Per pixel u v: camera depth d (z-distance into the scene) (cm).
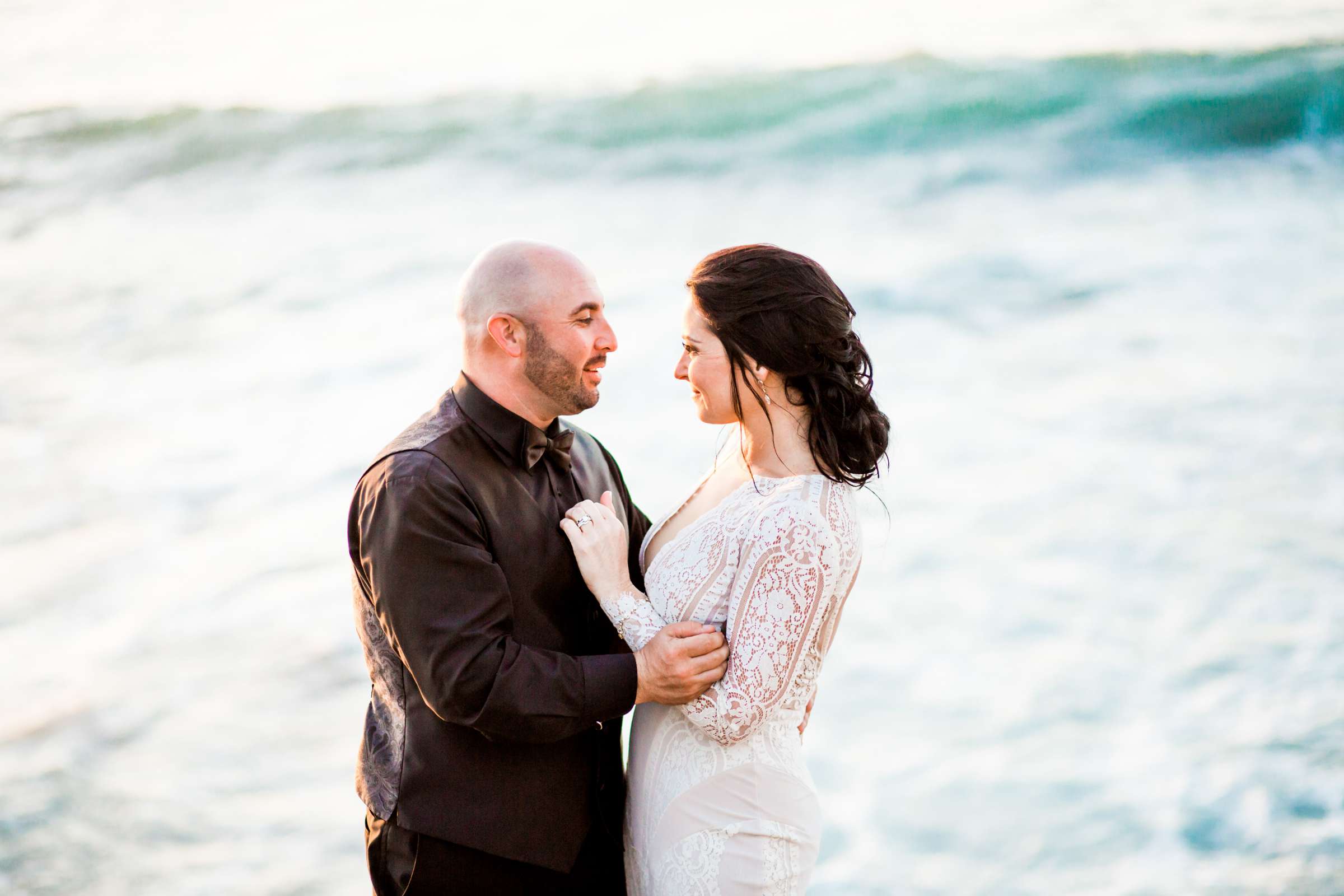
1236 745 464
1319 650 516
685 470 688
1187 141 1460
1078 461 719
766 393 212
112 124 1616
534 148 1534
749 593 206
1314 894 384
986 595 586
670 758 221
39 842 423
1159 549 612
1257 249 1089
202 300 1112
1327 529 615
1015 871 411
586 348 216
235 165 1566
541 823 217
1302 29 1647
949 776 461
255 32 1994
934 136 1505
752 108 1552
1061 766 463
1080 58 1559
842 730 495
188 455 780
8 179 1543
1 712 507
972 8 1870
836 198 1346
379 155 1556
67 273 1216
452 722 205
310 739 487
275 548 651
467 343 220
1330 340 870
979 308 986
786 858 218
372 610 219
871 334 948
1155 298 983
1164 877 400
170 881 403
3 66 1906
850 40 1741
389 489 206
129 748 481
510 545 215
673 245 1197
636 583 249
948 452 746
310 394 875
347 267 1186
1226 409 770
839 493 212
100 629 572
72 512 702
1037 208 1270
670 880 218
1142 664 521
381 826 218
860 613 579
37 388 915
